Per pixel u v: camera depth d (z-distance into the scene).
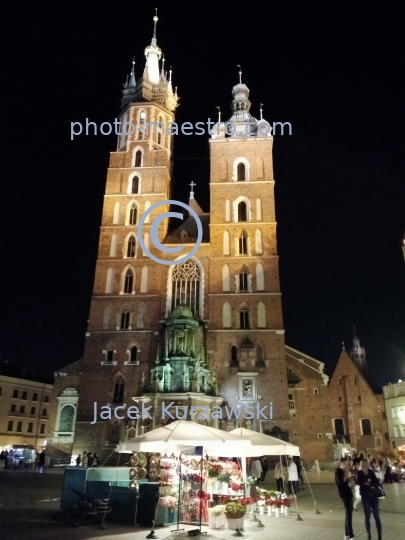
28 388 97.62
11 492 31.05
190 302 60.34
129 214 65.50
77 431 54.06
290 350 65.38
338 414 81.81
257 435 24.66
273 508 24.36
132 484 22.41
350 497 17.34
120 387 56.22
